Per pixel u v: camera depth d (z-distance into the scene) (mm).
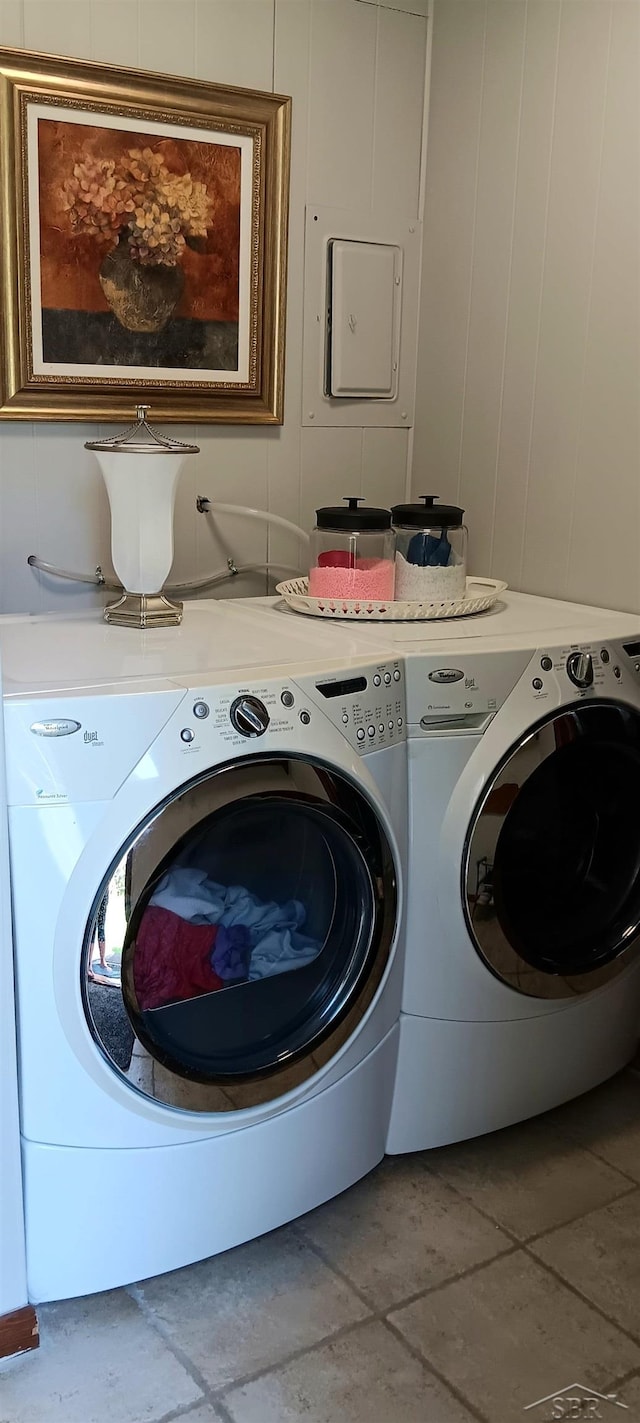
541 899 2023
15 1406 1463
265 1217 1707
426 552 2078
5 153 1969
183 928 1552
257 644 1794
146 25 2090
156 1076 1502
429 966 1843
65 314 2100
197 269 2240
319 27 2312
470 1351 1564
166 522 1897
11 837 1392
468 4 2373
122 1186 1553
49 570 2180
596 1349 1574
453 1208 1857
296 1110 1686
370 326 2535
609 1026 2125
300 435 2494
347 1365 1536
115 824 1412
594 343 2184
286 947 1687
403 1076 1893
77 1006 1434
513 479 2424
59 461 2166
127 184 2117
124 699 1424
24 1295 1555
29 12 1965
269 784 1521
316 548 2102
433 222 2553
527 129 2271
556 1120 2121
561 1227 1816
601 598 2252
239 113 2217
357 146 2434
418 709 1754
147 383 2223
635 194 2055
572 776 2014
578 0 2117
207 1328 1599
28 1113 1489
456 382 2543
